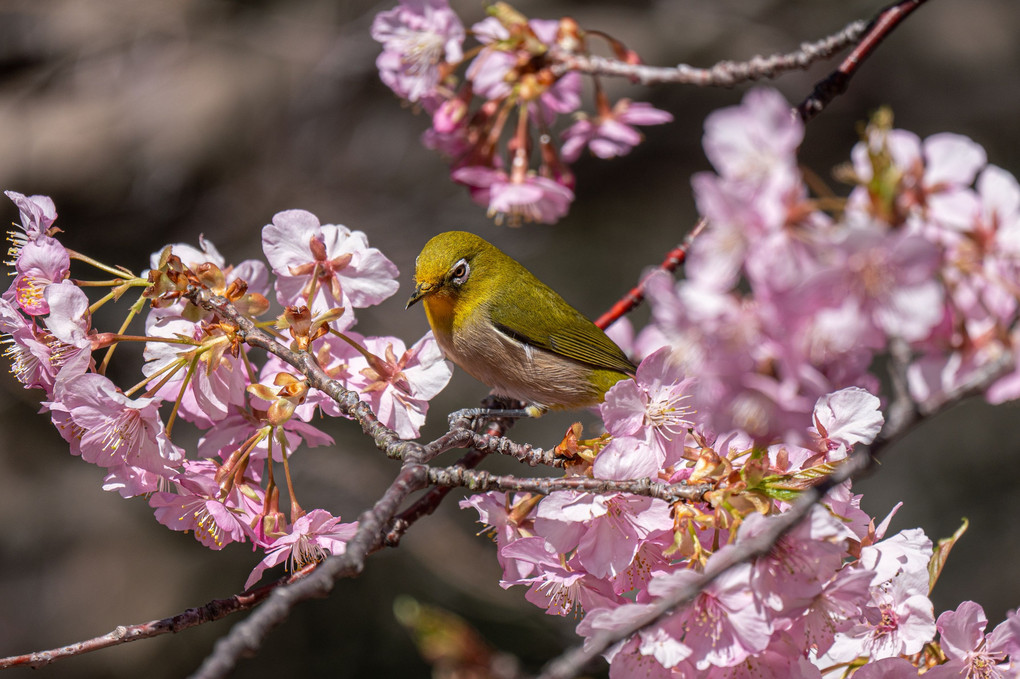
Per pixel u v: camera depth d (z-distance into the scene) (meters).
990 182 3.07
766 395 3.03
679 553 3.12
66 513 5.28
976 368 3.07
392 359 3.16
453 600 4.88
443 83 3.21
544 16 5.83
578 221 6.21
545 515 3.12
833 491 3.12
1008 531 5.36
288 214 3.17
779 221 2.89
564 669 3.08
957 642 3.12
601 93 3.22
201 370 3.15
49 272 3.14
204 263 3.16
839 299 2.93
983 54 6.34
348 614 4.99
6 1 6.19
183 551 5.23
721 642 3.10
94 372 3.14
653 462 3.12
